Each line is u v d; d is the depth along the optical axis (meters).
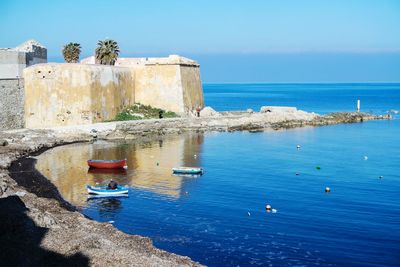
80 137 70.56
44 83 75.06
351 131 89.12
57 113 75.56
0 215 27.97
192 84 98.69
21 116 73.94
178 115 91.00
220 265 28.03
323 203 40.69
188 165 55.75
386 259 29.11
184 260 27.36
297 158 61.12
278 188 45.75
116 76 83.62
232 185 46.75
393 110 138.88
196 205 39.78
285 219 36.28
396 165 57.25
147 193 43.41
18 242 25.33
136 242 29.52
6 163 51.41
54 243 25.88
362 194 43.66
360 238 32.38
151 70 92.62
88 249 25.67
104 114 80.06
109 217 36.38
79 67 76.25
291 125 95.25
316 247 30.83
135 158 59.28
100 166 52.50
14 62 75.12
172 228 34.09
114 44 91.94
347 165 57.03
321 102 183.25
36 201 35.59
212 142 72.81
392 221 35.88
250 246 30.91
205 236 32.56
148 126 79.94
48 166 53.28
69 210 36.72
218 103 176.50
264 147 69.19
